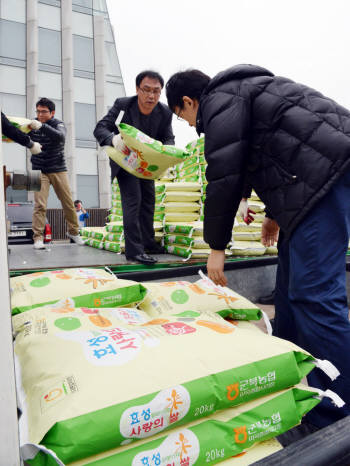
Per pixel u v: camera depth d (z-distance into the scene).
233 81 1.28
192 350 0.86
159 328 0.98
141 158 2.00
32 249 3.73
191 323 1.03
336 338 1.14
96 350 0.81
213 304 1.36
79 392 0.69
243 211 1.83
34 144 2.30
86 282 1.46
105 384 0.71
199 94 1.42
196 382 0.78
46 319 1.03
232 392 0.81
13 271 2.22
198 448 0.77
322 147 1.15
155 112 2.69
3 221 0.51
